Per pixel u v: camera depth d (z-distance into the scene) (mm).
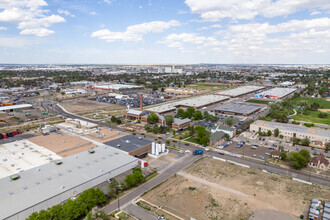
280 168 112500
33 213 67625
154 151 126000
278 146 139625
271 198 86438
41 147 126312
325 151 133875
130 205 81812
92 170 94938
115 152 114250
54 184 83375
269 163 118000
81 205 73938
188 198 86250
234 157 125250
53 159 110125
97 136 144125
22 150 121812
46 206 74812
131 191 91188
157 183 97438
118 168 99375
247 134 166125
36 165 103750
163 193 89625
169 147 139500
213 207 80750
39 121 196375
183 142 148375
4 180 84875
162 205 81875
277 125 169000
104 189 88375
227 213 77562
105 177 93750
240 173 106562
